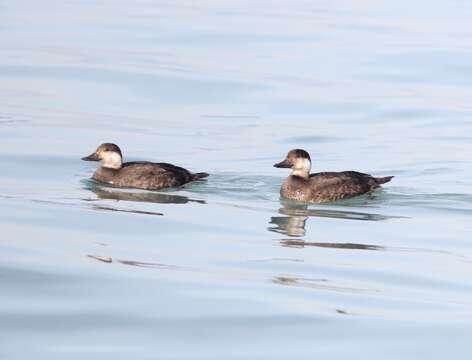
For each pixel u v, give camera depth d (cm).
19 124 2436
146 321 1345
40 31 3462
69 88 2781
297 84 2841
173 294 1434
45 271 1513
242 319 1354
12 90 2741
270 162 2203
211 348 1268
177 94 2747
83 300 1410
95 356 1242
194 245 1653
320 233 1739
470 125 2500
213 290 1452
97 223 1756
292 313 1376
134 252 1609
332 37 3406
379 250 1652
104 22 3638
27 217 1778
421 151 2284
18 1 4028
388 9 3941
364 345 1279
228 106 2648
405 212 1878
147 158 2217
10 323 1333
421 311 1393
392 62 3083
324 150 2298
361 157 2245
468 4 4084
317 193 1934
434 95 2759
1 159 2159
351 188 1956
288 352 1259
